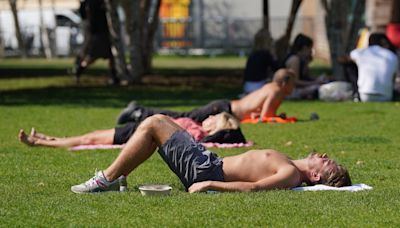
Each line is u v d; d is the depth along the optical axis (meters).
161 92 45.50
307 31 92.69
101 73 61.59
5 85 50.44
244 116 30.11
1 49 87.94
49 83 51.53
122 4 56.84
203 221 14.54
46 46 88.81
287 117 31.94
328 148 24.75
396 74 40.94
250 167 17.27
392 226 14.34
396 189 18.00
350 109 36.00
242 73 61.69
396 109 36.03
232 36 94.50
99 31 49.62
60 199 16.41
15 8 82.94
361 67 39.72
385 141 26.22
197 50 94.94
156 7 58.34
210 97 42.72
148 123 17.19
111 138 24.14
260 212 15.19
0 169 20.67
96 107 37.28
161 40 95.88
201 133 24.53
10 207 15.72
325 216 14.96
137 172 20.20
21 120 32.16
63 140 24.25
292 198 16.34
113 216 14.92
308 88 40.56
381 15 62.19
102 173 17.14
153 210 15.35
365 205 15.90
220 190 16.84
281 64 39.88
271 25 92.00
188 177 17.09
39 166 21.14
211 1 96.06
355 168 21.20
